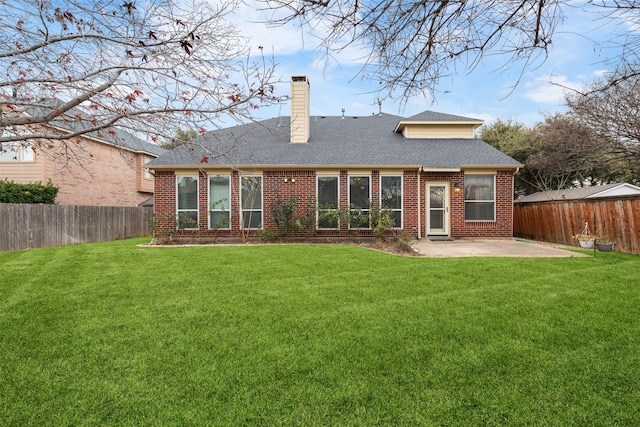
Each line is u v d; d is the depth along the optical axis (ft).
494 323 12.26
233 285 17.97
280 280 19.07
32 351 10.18
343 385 8.40
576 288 16.79
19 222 36.17
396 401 7.77
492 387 8.28
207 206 40.14
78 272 21.47
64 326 12.17
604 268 21.45
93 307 14.33
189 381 8.59
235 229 40.14
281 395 8.01
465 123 45.91
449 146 44.04
